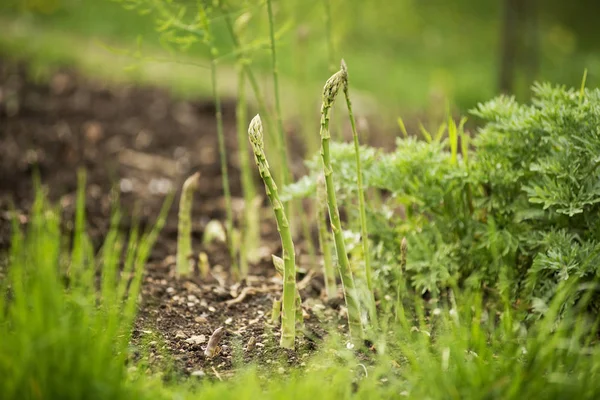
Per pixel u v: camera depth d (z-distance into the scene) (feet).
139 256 13.01
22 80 29.71
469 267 13.32
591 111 12.08
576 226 12.54
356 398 9.85
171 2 13.94
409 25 38.65
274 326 12.82
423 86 33.30
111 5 41.11
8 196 19.56
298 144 24.93
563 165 12.00
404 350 10.55
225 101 29.12
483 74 34.76
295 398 9.55
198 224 19.17
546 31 34.83
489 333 12.19
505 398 9.60
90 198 19.84
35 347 9.02
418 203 13.37
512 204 12.84
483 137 13.47
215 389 9.61
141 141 25.25
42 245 10.31
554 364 10.39
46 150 23.22
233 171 23.11
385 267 13.41
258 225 18.31
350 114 11.24
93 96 29.01
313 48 29.01
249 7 14.25
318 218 13.48
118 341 11.25
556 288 11.84
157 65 33.22
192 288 14.53
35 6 39.27
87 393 9.16
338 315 13.37
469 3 46.37
